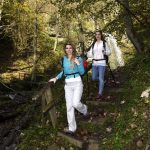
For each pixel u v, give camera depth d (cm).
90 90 513
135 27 695
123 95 452
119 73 621
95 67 466
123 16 611
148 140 321
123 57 821
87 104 455
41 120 442
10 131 543
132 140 333
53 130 399
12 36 1750
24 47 1758
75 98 375
